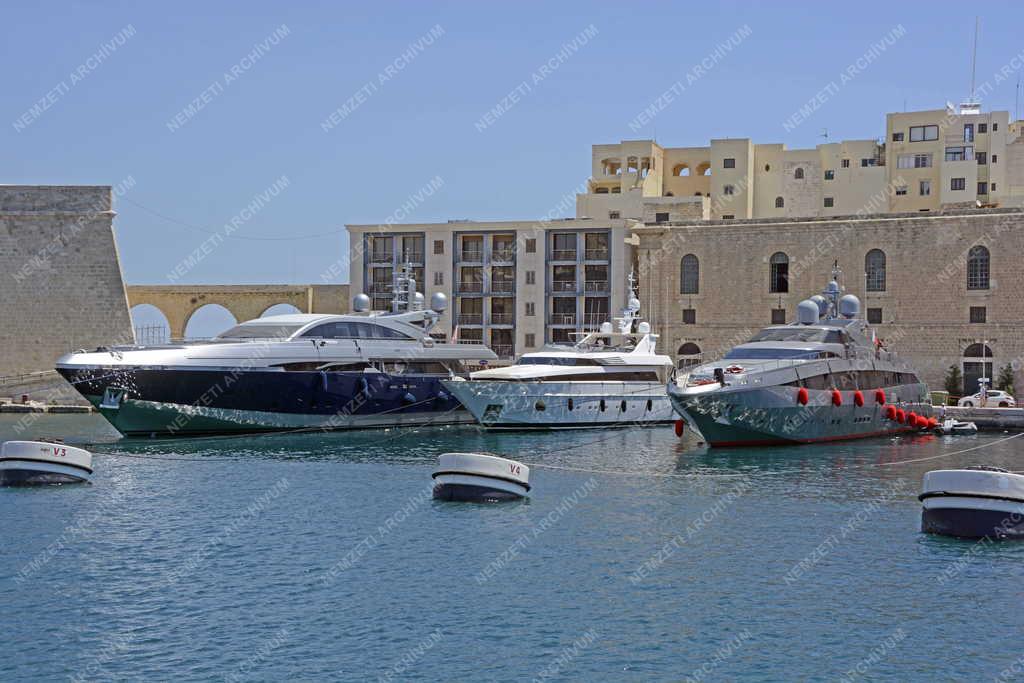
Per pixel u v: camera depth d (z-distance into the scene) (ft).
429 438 172.24
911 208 345.10
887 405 180.14
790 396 159.94
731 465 144.15
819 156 354.54
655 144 360.69
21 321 235.40
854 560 92.07
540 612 78.28
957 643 72.33
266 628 74.90
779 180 357.20
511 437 174.81
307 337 175.11
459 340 293.43
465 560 91.66
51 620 76.28
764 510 112.27
